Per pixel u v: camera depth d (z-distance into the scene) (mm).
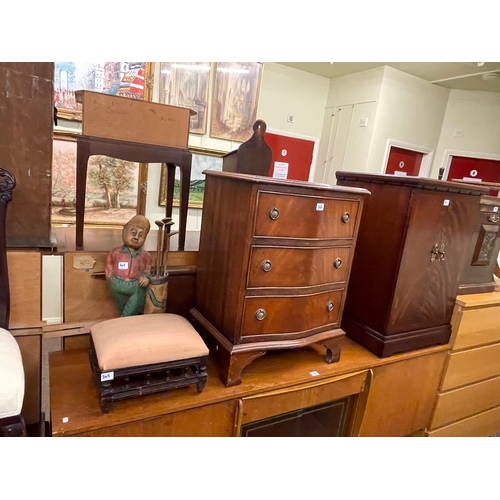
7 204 1041
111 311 1341
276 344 1188
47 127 1092
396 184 1352
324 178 4387
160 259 1262
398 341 1458
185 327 1109
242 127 3242
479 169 4211
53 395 1031
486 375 1873
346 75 4055
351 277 1561
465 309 1623
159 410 1013
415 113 4012
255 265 1093
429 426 1779
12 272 1115
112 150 1326
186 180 1481
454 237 1479
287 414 1433
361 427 1506
